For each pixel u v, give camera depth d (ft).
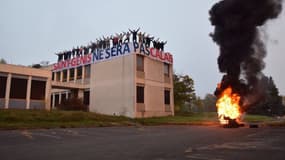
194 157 23.66
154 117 105.81
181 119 103.81
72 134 49.73
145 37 112.27
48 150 28.40
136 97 102.73
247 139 38.55
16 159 22.94
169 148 29.53
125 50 107.45
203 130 58.85
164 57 121.08
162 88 117.29
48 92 99.09
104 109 110.52
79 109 108.47
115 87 108.47
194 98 157.17
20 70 92.27
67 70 132.46
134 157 23.75
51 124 70.38
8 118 69.67
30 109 87.15
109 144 33.71
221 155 24.66
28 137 43.47
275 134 46.65
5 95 88.07
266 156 23.95
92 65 119.55
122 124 83.35
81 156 24.38
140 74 106.32
